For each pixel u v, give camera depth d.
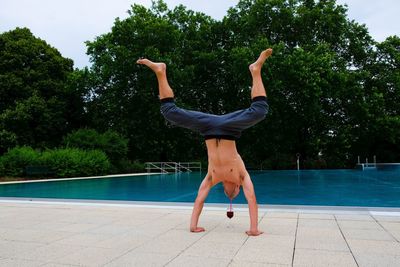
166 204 8.12
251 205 5.10
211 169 5.36
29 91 27.61
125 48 27.02
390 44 29.52
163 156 32.44
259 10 27.33
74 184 16.50
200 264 3.59
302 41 28.27
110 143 25.28
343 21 28.09
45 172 19.75
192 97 31.03
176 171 26.27
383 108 27.44
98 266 3.56
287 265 3.53
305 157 29.78
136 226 5.62
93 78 28.27
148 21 27.48
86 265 3.60
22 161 19.64
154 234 5.02
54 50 31.20
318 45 25.62
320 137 28.39
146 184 16.36
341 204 9.20
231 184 5.44
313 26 27.95
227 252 4.03
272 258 3.77
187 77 26.81
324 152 30.06
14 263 3.67
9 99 27.66
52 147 27.83
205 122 5.21
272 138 28.23
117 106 29.09
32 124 27.67
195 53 28.50
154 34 27.38
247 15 28.41
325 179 17.22
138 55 26.78
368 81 28.95
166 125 30.20
